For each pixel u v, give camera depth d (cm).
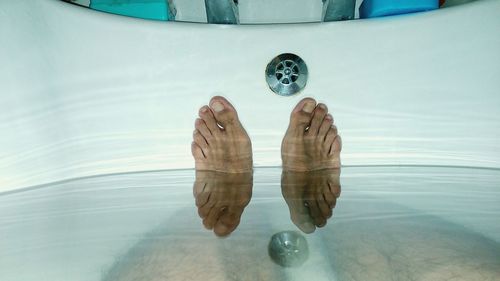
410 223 77
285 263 68
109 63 83
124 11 94
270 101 89
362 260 68
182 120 88
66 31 80
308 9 115
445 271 65
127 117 86
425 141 90
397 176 90
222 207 84
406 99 88
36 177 83
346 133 90
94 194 86
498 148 89
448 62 86
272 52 86
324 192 89
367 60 86
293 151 92
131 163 88
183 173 90
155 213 81
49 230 75
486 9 83
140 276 66
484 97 87
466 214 78
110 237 74
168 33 83
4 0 76
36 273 66
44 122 82
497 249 70
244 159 92
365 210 82
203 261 69
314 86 88
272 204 85
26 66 79
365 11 98
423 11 88
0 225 76
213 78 86
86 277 66
